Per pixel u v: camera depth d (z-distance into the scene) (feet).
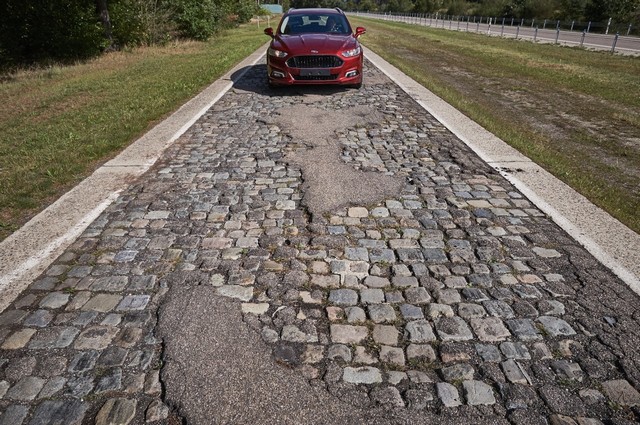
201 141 20.92
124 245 12.01
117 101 29.66
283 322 9.18
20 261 11.26
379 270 10.95
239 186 15.84
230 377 7.83
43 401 7.40
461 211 13.98
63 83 38.19
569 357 8.35
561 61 55.16
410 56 57.88
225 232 12.68
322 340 8.72
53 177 16.69
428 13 250.78
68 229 12.81
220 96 30.40
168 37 70.38
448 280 10.58
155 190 15.49
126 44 64.80
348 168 17.46
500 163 18.03
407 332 8.96
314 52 29.27
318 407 7.28
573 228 12.90
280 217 13.56
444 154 19.13
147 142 20.71
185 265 11.09
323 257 11.47
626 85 38.81
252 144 20.47
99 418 7.08
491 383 7.77
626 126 25.66
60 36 55.52
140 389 7.61
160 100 29.04
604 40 92.12
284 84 30.27
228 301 9.78
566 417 7.16
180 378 7.79
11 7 52.80
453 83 39.24
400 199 14.82
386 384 7.74
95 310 9.52
